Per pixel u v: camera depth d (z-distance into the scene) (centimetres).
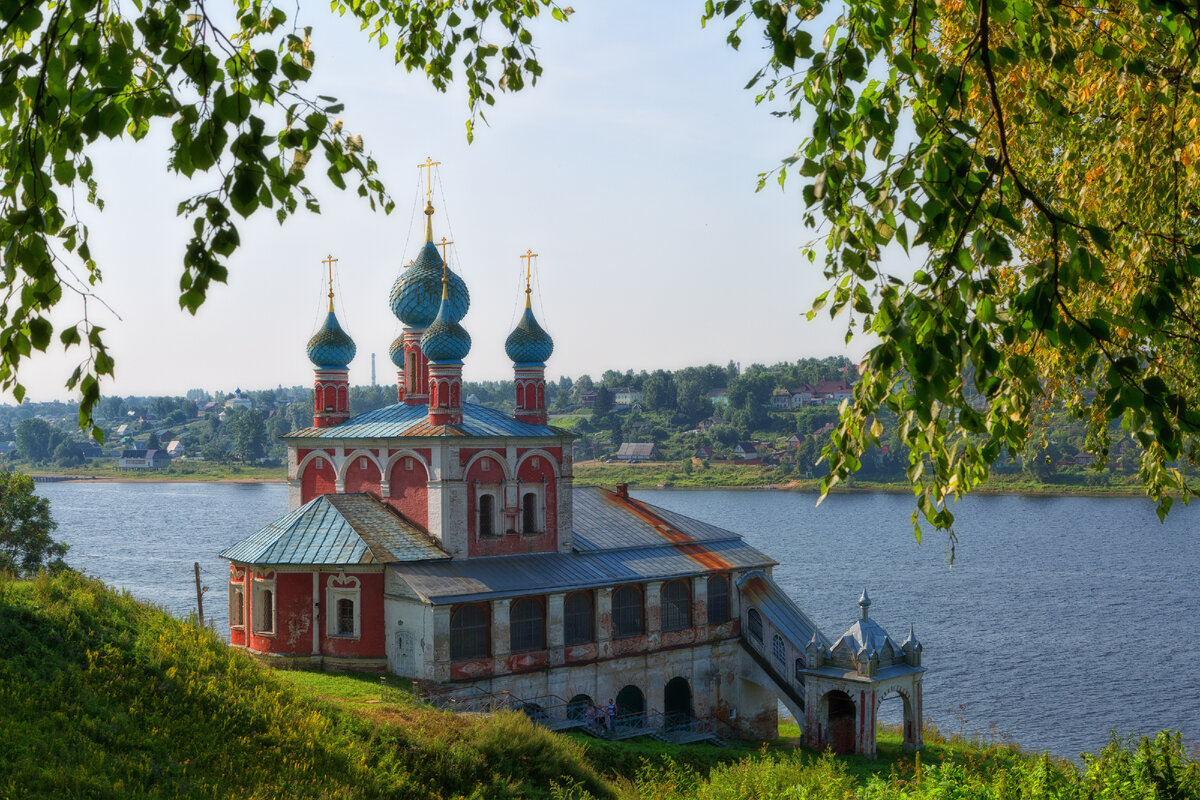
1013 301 898
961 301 872
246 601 4819
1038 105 1248
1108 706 7019
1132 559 14388
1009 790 2523
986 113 1605
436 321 5034
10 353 852
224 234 777
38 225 790
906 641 5144
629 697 5347
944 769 2709
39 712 2597
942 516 1020
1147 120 1558
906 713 5119
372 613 4675
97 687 2844
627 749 4250
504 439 5053
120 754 2527
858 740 4916
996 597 11381
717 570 5581
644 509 6169
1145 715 6806
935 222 869
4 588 3394
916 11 955
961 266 869
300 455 5478
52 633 3047
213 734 2838
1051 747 6106
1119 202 1630
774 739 5709
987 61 900
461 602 4547
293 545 4756
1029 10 936
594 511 5934
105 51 859
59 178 838
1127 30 1311
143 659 3131
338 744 3122
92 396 834
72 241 875
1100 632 9438
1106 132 1672
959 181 877
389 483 5125
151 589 10788
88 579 3762
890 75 1012
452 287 5678
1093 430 1867
